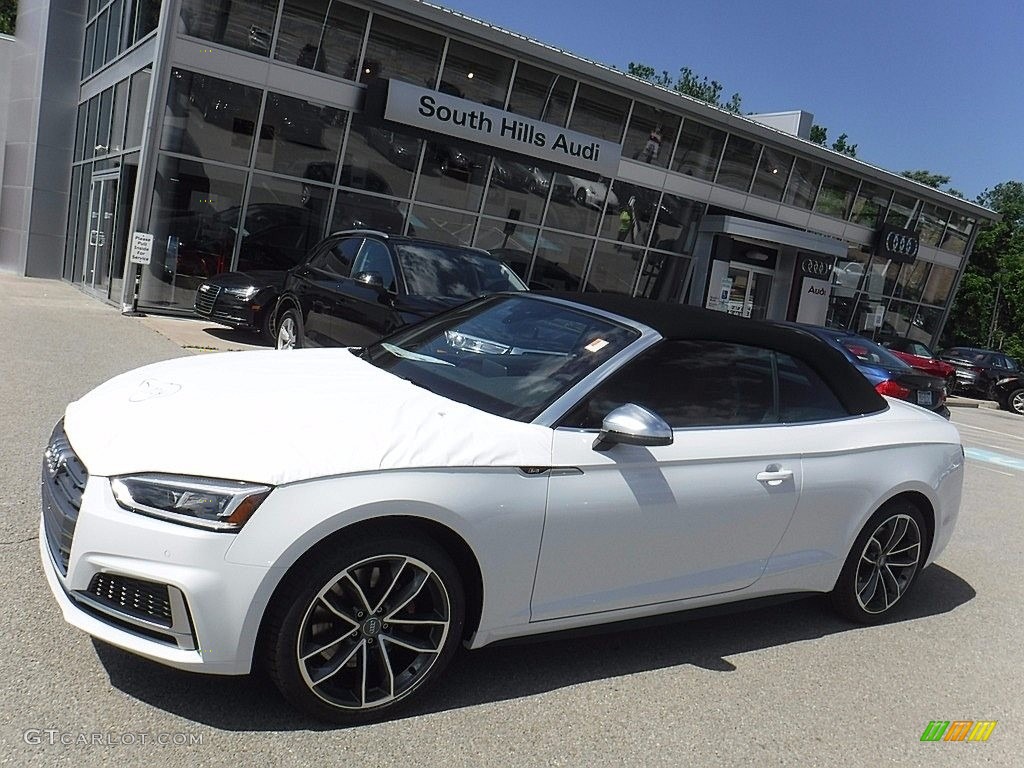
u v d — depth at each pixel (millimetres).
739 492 3557
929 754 3184
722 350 3787
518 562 3006
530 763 2756
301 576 2627
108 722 2656
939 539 4594
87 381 7621
